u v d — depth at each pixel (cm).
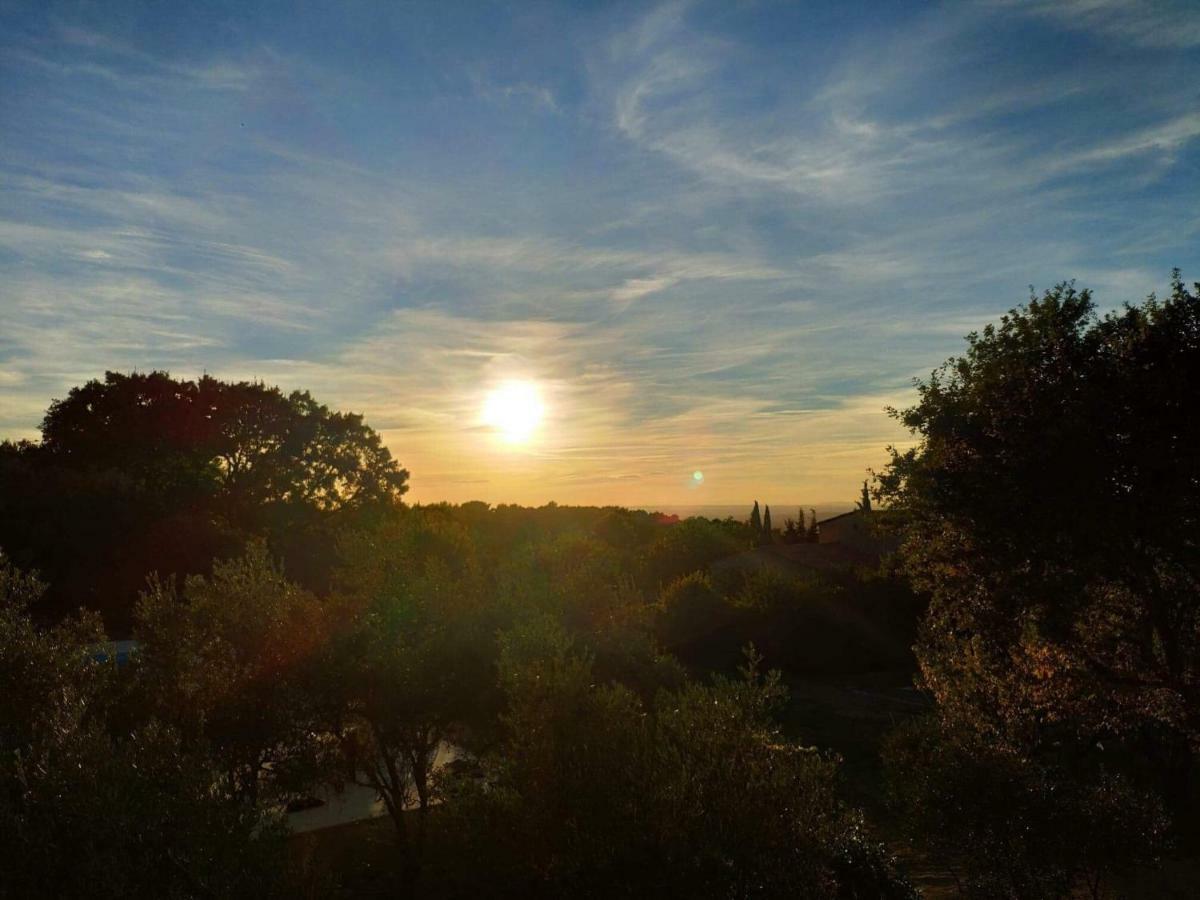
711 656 3522
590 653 1175
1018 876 952
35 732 637
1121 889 1183
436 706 1047
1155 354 1233
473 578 1220
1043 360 1373
